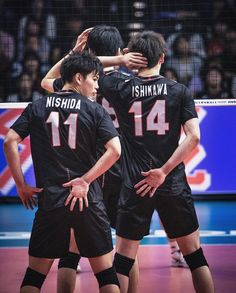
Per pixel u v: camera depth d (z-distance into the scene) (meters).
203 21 26.33
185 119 10.50
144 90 10.62
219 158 22.50
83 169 9.88
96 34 11.67
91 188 9.97
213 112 22.41
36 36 26.06
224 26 26.22
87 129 9.87
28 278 9.95
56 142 9.88
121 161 10.81
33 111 10.09
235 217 20.17
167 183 10.50
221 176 22.55
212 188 22.53
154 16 25.72
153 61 10.77
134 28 24.75
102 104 11.70
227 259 15.28
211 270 14.34
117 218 10.79
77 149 9.84
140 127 10.59
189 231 10.66
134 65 10.78
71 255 11.16
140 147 10.56
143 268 14.62
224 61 25.19
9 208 21.94
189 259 10.71
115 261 10.66
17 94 24.72
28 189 9.96
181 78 24.69
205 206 21.81
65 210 9.73
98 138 9.95
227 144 22.47
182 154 10.25
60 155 9.87
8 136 10.00
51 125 9.92
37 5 26.72
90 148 9.95
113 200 11.77
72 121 9.89
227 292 12.75
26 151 22.12
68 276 11.09
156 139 10.52
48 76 11.86
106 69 11.59
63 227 9.82
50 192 9.81
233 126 22.42
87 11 26.41
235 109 22.39
